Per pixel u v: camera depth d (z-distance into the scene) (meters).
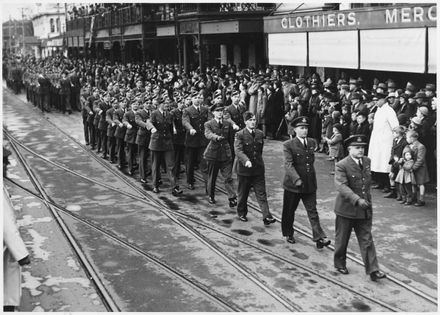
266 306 6.70
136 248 8.82
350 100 13.38
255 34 22.64
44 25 63.69
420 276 7.43
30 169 15.12
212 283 7.44
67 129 22.34
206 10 22.50
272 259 8.23
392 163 10.95
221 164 11.16
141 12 27.98
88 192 12.56
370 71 17.17
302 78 16.89
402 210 10.28
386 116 11.28
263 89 17.44
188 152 12.52
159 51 31.11
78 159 16.50
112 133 15.59
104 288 7.36
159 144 12.09
